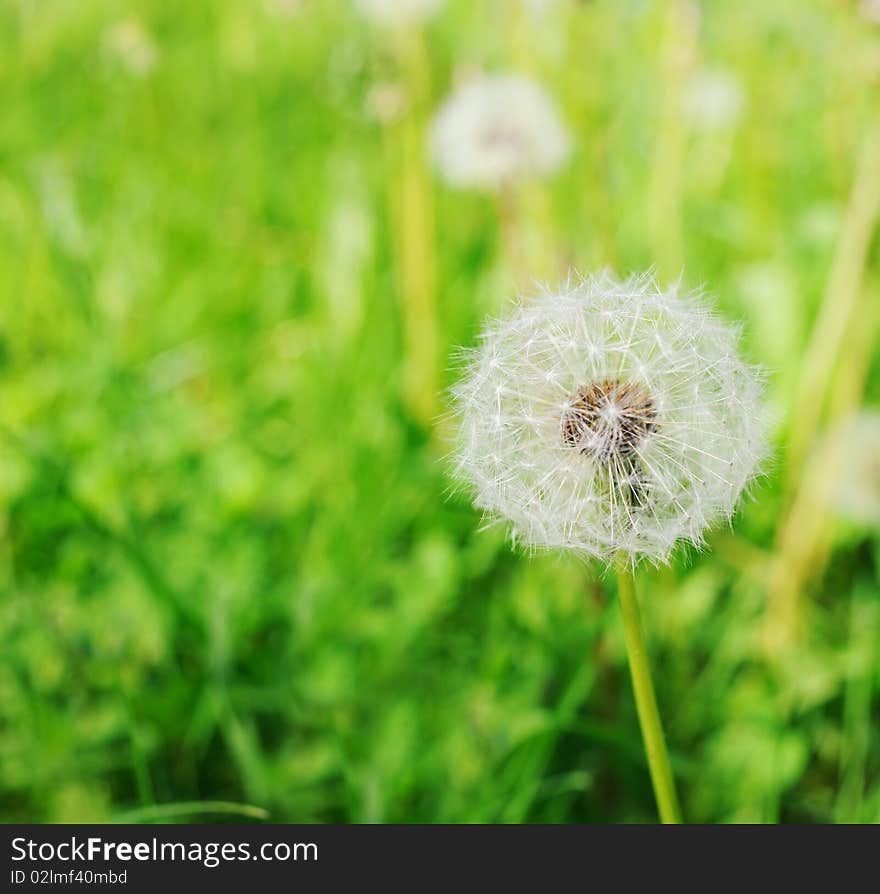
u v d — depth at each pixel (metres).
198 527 0.37
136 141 0.58
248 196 0.55
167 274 0.50
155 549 0.35
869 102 0.38
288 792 0.30
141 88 0.59
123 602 0.34
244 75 0.62
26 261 0.46
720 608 0.35
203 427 0.42
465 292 0.44
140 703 0.32
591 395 0.21
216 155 0.58
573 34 0.34
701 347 0.22
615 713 0.32
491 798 0.29
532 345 0.22
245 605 0.34
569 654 0.32
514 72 0.39
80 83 0.61
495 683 0.32
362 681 0.33
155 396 0.41
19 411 0.41
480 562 0.35
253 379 0.45
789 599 0.33
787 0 0.43
